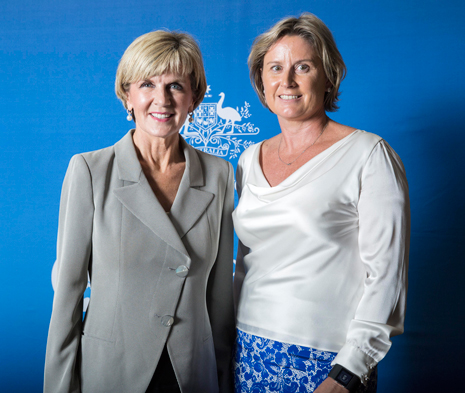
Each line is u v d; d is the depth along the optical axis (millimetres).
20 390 2393
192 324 1206
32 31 2363
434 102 2053
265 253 1224
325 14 2137
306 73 1222
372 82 2102
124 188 1185
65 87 2354
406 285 1093
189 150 1349
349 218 1156
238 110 2242
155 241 1174
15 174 2379
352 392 1026
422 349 2107
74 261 1155
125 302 1137
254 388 1190
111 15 2322
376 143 1158
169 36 1194
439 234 2072
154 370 1139
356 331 1058
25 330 2387
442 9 2039
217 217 1330
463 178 2037
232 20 2230
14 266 2389
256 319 1208
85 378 1172
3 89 2379
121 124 2328
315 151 1249
